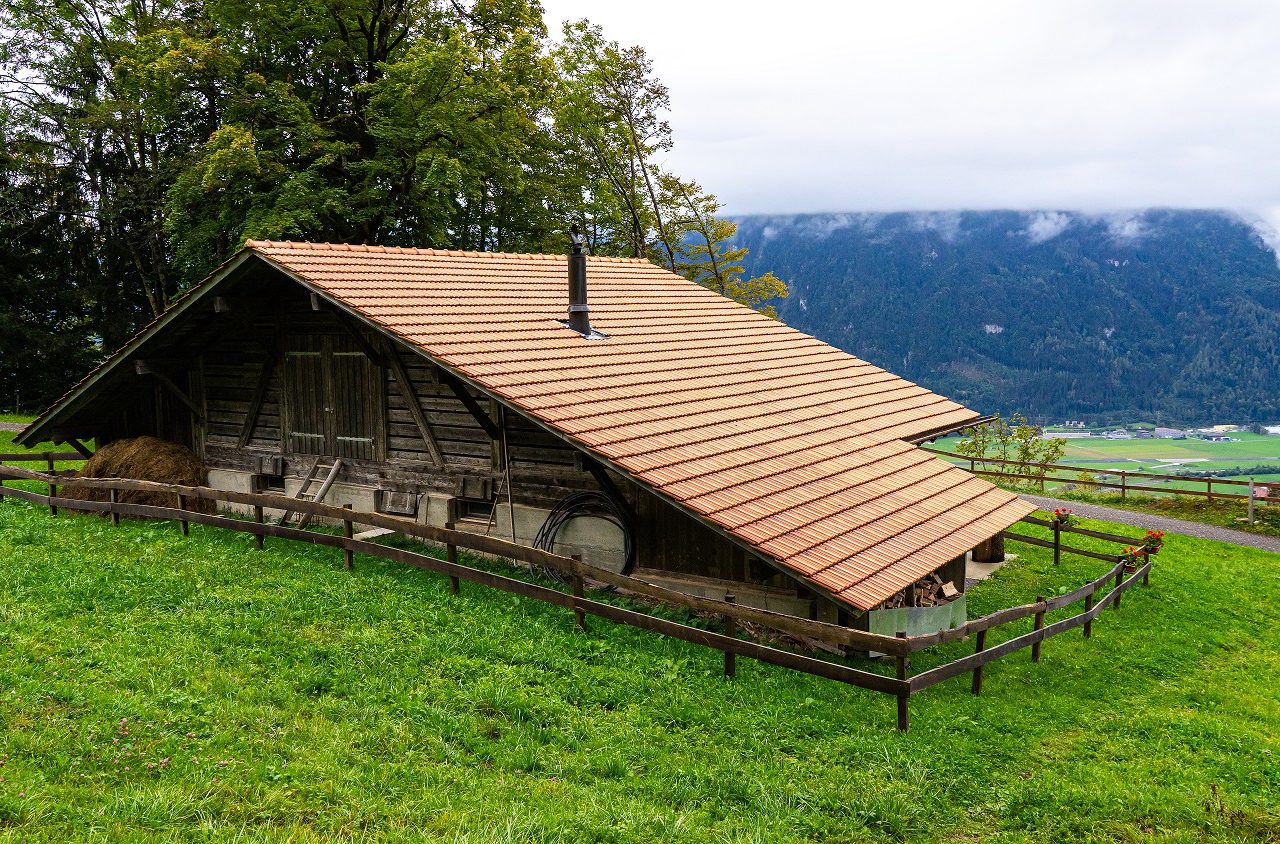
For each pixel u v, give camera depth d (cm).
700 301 2364
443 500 1627
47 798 688
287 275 1560
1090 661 1387
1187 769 1003
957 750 978
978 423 2398
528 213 3925
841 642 1034
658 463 1322
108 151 3775
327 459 1780
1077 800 891
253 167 2784
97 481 1659
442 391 1627
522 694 972
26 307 3859
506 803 772
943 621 1450
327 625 1135
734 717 986
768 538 1222
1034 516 2550
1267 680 1396
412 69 2941
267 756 801
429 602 1249
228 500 1513
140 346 1789
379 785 776
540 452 1529
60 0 3512
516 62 3291
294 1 3055
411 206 3362
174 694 892
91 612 1125
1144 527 2712
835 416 1891
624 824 748
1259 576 2073
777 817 801
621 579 1170
